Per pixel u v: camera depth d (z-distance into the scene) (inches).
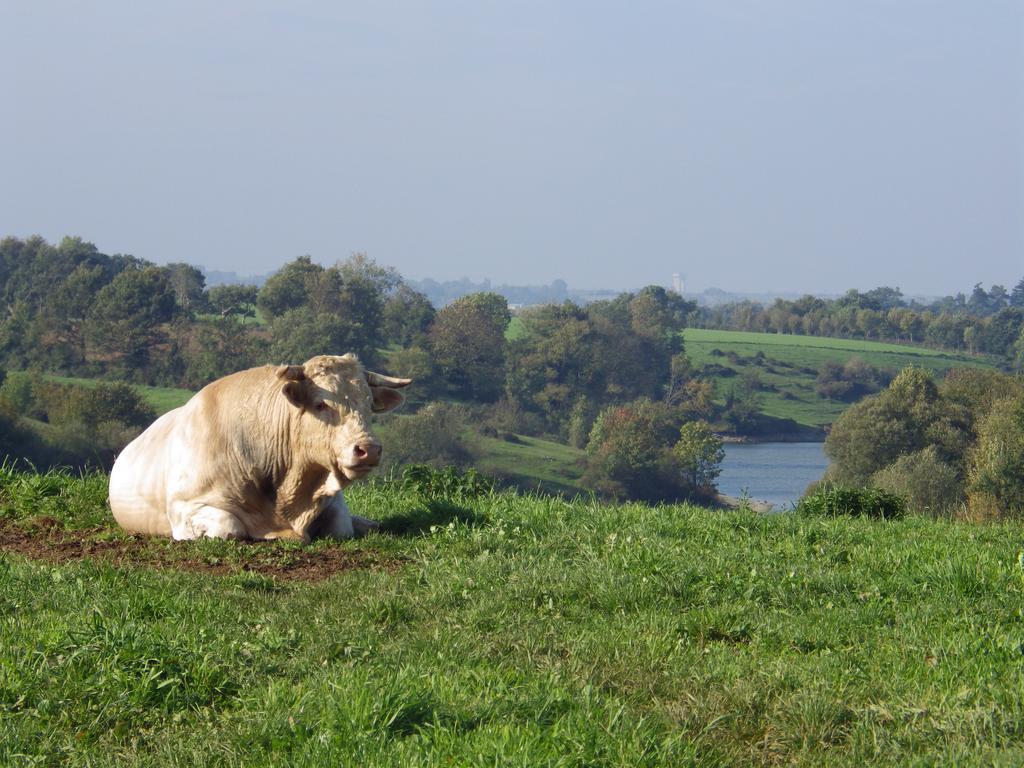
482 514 461.1
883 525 499.8
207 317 4968.0
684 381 5364.2
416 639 289.0
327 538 421.4
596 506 497.0
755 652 287.9
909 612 321.1
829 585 352.2
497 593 334.0
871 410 2615.7
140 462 448.8
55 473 531.8
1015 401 2349.9
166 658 259.6
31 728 231.9
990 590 346.3
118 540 417.4
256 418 427.5
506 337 5251.0
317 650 278.4
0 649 266.7
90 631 271.3
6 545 409.4
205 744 227.1
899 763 220.7
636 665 272.5
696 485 3299.7
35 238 6171.3
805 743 230.7
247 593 337.4
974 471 1936.5
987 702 244.2
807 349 6801.2
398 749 214.8
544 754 213.9
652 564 364.2
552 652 283.7
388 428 3201.3
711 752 227.3
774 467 4047.7
